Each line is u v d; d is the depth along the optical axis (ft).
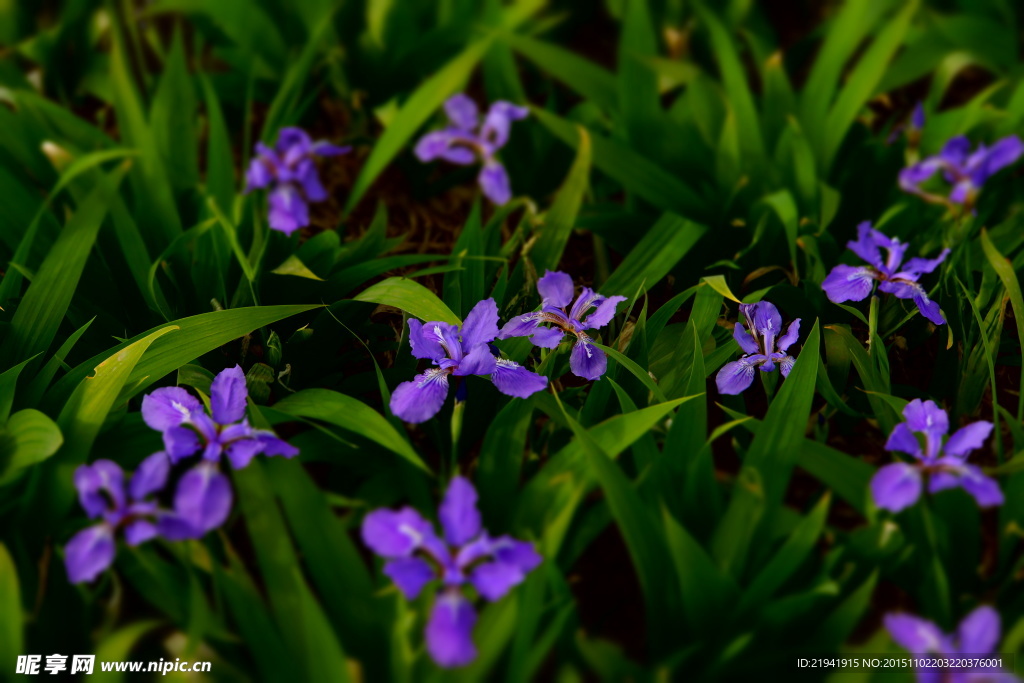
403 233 4.94
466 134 4.54
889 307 4.41
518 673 3.75
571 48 5.71
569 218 4.55
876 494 3.84
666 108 5.32
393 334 4.52
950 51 5.14
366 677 3.83
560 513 3.93
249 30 5.14
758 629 3.86
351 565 3.89
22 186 4.52
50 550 3.96
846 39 4.84
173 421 3.88
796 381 4.04
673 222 4.54
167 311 4.33
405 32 5.18
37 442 3.94
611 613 4.06
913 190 4.56
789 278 4.61
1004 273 4.23
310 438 4.14
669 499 4.00
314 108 5.25
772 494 3.99
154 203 4.57
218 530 4.03
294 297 4.48
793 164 4.73
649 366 4.34
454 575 3.70
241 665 3.86
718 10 5.46
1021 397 4.14
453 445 4.06
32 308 4.22
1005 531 3.97
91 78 5.27
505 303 4.42
